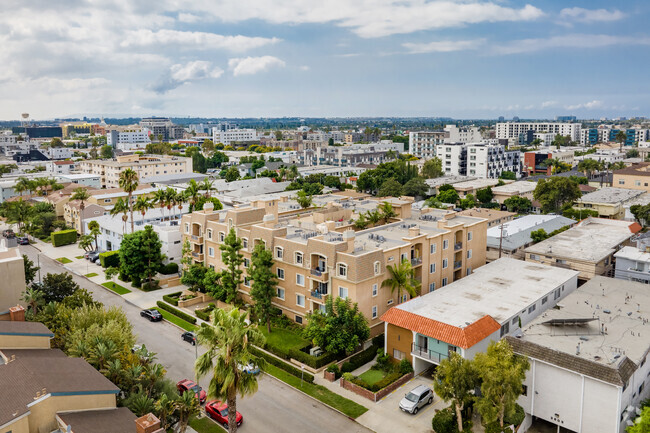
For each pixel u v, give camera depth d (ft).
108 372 151.64
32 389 128.98
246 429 159.02
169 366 198.18
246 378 130.62
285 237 242.99
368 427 160.45
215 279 253.85
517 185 583.58
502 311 196.95
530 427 161.17
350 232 217.97
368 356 203.21
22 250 381.81
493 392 138.10
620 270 255.50
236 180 621.31
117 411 136.46
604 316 186.19
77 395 131.54
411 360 192.85
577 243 297.74
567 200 470.80
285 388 184.44
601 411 144.56
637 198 469.16
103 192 485.56
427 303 204.95
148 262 291.17
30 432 124.98
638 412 147.02
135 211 395.96
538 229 338.95
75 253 372.38
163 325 240.32
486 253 305.32
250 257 249.75
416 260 232.12
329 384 186.50
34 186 507.30
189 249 282.15
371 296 212.64
